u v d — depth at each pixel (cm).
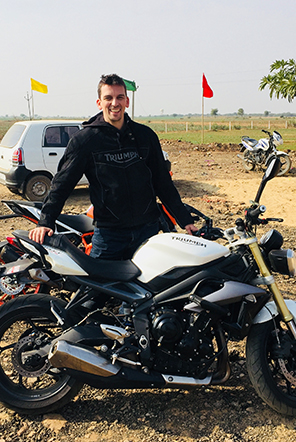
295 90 1552
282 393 312
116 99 309
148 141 331
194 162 1606
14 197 1062
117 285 306
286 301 323
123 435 298
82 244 483
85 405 327
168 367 298
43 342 313
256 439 295
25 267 331
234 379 356
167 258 299
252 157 1363
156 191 360
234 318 307
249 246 309
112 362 293
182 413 318
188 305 293
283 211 865
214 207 900
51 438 296
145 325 295
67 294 486
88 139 313
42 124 982
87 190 1108
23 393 315
